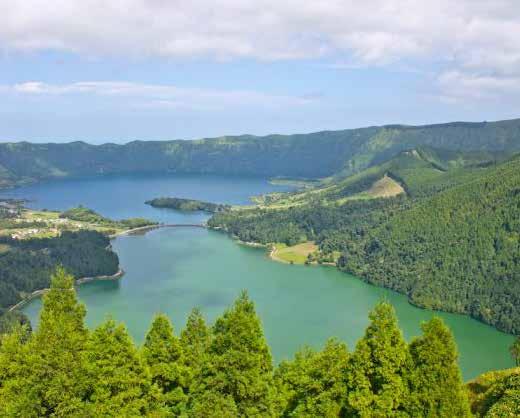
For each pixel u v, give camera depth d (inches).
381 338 2251.5
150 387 2500.0
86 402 2305.6
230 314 2576.3
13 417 2229.3
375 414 2199.8
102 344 2418.8
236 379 2336.4
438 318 2288.4
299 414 2443.4
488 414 2436.0
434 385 2196.1
